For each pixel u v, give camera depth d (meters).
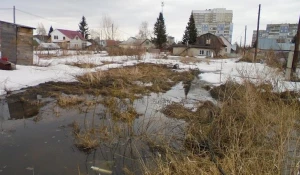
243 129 4.05
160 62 20.03
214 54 39.75
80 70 11.84
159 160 3.30
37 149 3.90
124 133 4.57
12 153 3.73
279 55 14.84
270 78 7.34
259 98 5.39
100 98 7.22
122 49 25.42
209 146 3.73
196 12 82.19
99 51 31.22
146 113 5.94
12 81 8.12
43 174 3.20
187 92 8.80
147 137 4.29
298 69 10.07
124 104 6.68
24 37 11.54
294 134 3.66
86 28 67.06
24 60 11.70
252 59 23.53
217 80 11.71
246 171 2.71
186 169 3.03
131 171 3.31
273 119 4.09
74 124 4.95
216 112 4.99
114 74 10.90
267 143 3.49
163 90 9.02
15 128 4.77
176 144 4.09
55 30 52.47
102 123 5.08
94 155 3.77
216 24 74.00
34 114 5.62
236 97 6.01
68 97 6.98
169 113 5.89
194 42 48.28
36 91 7.55
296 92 6.20
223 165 3.01
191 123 4.84
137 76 11.14
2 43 10.86
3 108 5.93
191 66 18.78
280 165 2.78
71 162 3.53
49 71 10.71
